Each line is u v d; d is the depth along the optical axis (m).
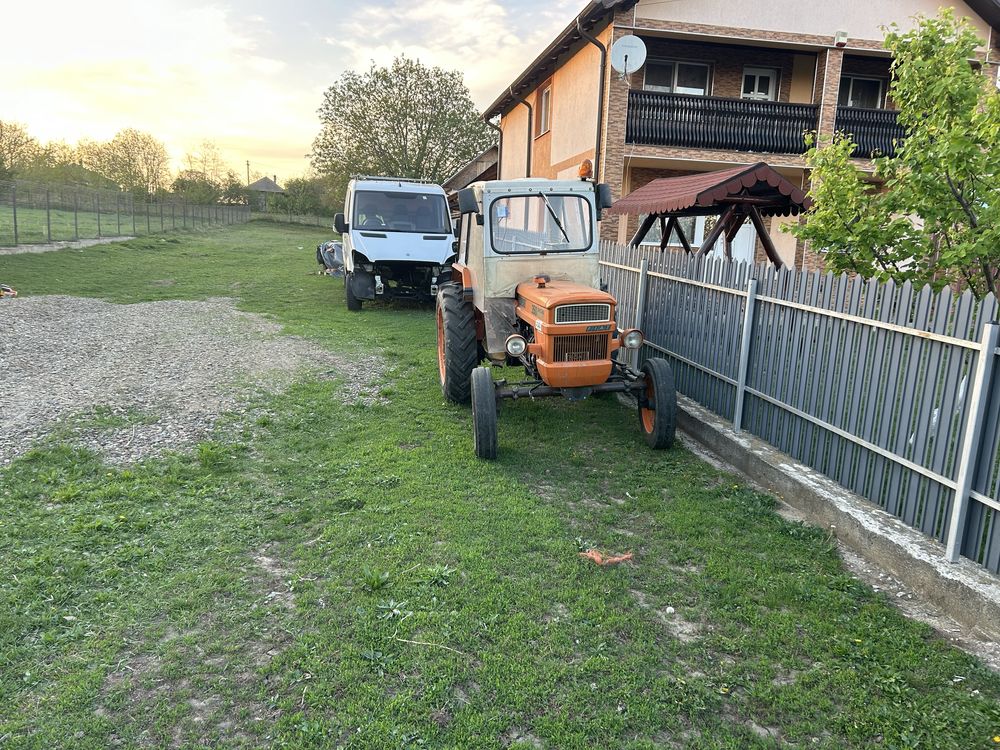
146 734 2.81
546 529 4.64
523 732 2.87
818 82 15.49
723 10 14.59
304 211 62.47
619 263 9.46
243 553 4.30
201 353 9.52
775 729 2.94
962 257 5.32
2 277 16.08
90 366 8.52
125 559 4.14
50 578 3.90
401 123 43.44
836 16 14.94
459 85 43.78
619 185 15.02
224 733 2.83
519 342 5.86
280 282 18.44
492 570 4.11
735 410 6.43
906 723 2.95
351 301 14.03
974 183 5.53
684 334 7.57
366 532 4.56
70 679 3.11
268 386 8.02
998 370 3.74
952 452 4.07
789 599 3.89
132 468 5.54
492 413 5.81
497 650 3.36
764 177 7.96
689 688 3.13
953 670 3.28
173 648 3.34
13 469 5.36
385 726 2.85
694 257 7.30
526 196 6.73
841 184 6.28
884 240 6.05
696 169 16.61
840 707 3.06
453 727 2.87
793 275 5.62
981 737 2.87
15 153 51.56
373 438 6.45
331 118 43.97
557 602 3.82
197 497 5.06
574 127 17.05
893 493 4.56
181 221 41.25
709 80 16.97
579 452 6.24
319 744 2.77
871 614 3.75
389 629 3.51
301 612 3.64
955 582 3.74
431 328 12.29
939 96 5.85
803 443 5.52
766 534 4.70
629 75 15.69
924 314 4.30
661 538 4.64
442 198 15.21
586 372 5.79
